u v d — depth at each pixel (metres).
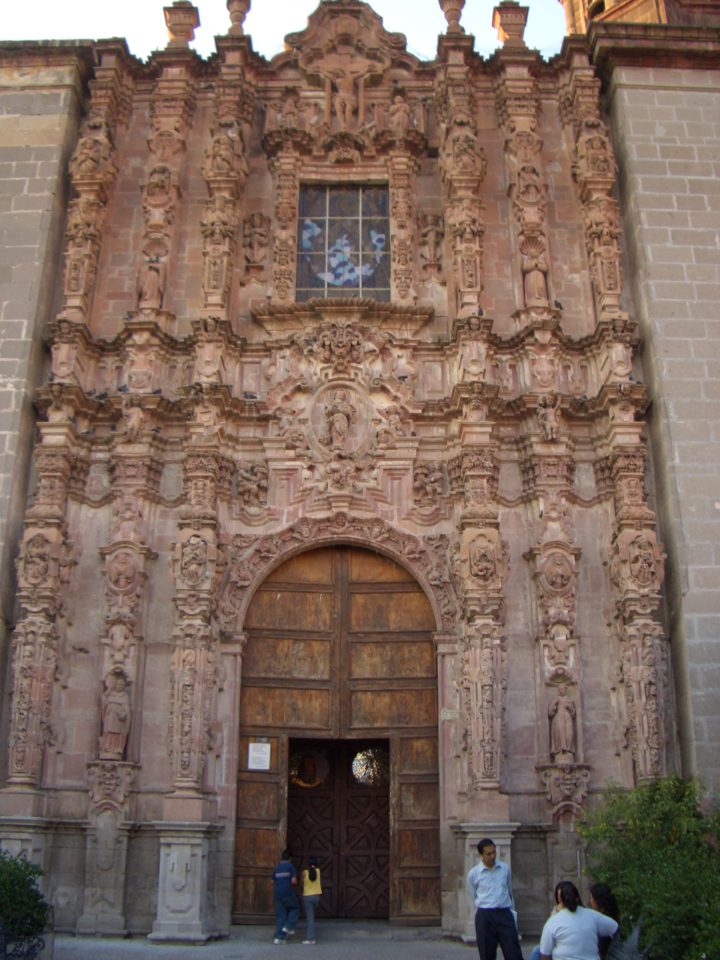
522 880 17.81
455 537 20.09
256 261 22.78
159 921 16.95
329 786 20.47
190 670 18.55
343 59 24.92
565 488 20.06
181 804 17.66
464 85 23.56
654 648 18.30
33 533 19.12
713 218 22.02
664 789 16.53
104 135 22.94
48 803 18.20
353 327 21.59
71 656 19.23
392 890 18.67
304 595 20.45
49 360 21.39
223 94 23.70
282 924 17.02
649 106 23.17
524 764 18.66
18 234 21.83
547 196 23.20
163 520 20.23
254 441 20.95
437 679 19.53
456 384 20.56
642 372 21.20
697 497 19.52
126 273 22.59
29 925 14.09
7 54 23.56
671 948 11.69
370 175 23.83
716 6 28.28
